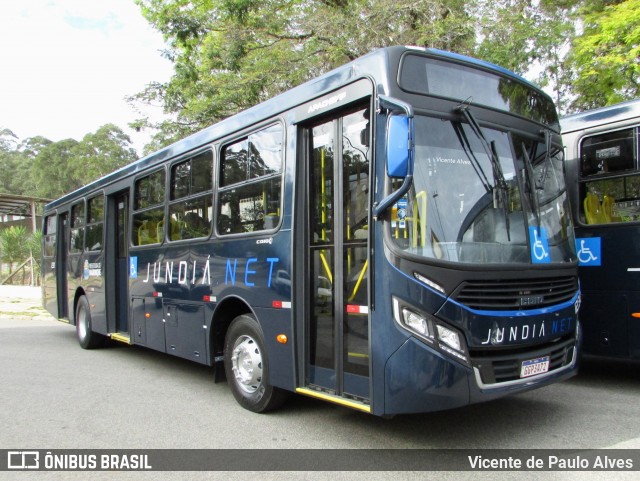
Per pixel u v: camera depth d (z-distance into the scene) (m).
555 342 4.53
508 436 4.56
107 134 57.62
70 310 10.73
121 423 5.27
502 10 11.56
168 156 7.27
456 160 4.22
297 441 4.61
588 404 5.47
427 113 4.16
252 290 5.33
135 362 8.55
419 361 3.76
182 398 6.19
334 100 4.50
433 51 4.38
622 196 5.91
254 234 5.35
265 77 13.29
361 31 12.35
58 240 11.50
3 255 27.50
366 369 4.16
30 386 6.88
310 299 4.83
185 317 6.59
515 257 4.29
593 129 6.20
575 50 10.82
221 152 6.12
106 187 9.16
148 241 7.76
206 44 14.17
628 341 5.79
